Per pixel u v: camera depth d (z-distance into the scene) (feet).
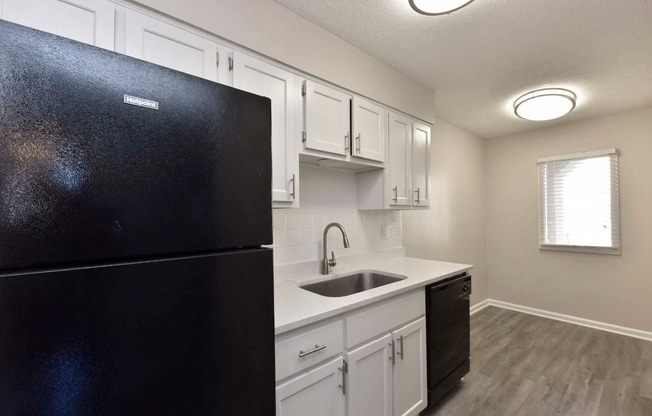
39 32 1.76
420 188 8.18
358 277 7.29
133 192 2.07
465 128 12.18
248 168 2.72
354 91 6.35
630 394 6.95
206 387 2.40
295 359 3.99
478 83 8.14
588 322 11.05
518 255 12.76
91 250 1.91
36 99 1.73
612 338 9.97
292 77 5.32
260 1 4.89
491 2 5.08
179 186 2.28
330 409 4.43
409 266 7.73
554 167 11.83
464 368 7.23
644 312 9.98
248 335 2.67
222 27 4.44
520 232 12.71
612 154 10.47
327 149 5.80
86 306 1.88
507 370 8.06
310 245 6.98
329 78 5.84
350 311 4.75
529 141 12.47
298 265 6.66
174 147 2.26
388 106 7.22
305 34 5.48
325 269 6.86
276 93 5.08
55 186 1.79
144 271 2.10
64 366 1.80
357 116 6.45
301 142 5.43
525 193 12.57
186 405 2.29
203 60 4.29
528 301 12.53
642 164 9.97
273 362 2.85
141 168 2.11
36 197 1.73
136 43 3.77
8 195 1.65
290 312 4.24
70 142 1.83
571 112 10.33
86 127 1.89
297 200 5.32
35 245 1.73
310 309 4.37
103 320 1.94
